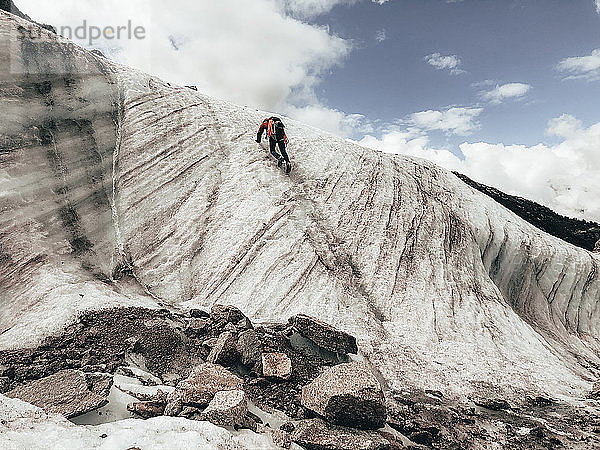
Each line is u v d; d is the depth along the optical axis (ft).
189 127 46.39
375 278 38.78
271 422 17.63
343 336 26.78
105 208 35.04
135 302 28.48
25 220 29.58
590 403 27.96
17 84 36.42
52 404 15.15
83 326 22.79
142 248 34.45
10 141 32.65
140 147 41.22
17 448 12.34
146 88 48.03
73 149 36.42
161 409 16.48
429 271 41.11
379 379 27.20
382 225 44.37
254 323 28.73
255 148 48.11
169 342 22.43
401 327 34.42
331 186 47.26
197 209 39.14
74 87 40.93
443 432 21.54
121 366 19.35
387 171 53.31
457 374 29.68
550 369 33.06
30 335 21.84
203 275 34.65
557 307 51.98
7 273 26.45
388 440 17.99
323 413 17.83
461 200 53.47
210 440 14.05
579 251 58.49
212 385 17.53
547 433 22.81
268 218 39.96
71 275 28.40
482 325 36.83
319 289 35.37
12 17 41.11
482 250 48.44
